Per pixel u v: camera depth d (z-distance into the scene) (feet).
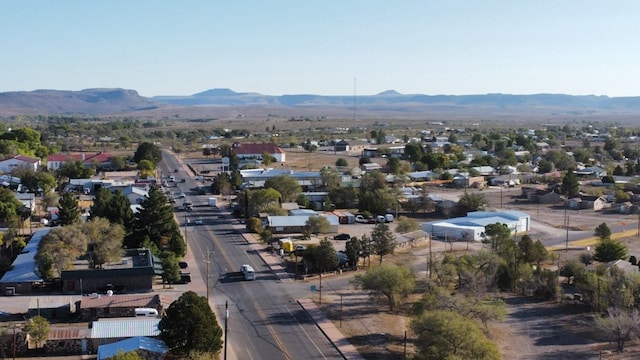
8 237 413.18
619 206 598.75
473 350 225.56
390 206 570.05
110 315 291.17
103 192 499.10
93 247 355.36
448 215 568.41
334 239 463.01
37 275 331.98
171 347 238.27
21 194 571.69
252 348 260.83
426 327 236.63
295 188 598.34
